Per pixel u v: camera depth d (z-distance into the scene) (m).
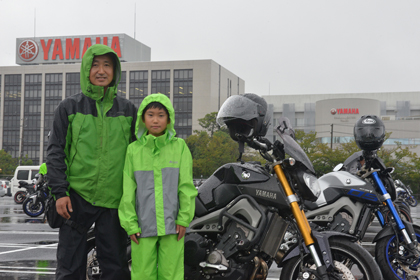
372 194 4.57
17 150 103.50
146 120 3.39
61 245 3.33
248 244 3.49
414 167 40.53
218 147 57.62
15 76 105.25
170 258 3.25
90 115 3.35
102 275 3.45
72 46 116.50
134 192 3.30
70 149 3.34
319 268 3.29
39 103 103.81
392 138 66.50
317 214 4.62
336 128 74.12
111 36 116.19
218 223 3.67
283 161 3.52
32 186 16.61
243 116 3.59
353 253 3.45
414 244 4.50
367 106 73.56
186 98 100.50
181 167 3.38
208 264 3.56
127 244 3.80
